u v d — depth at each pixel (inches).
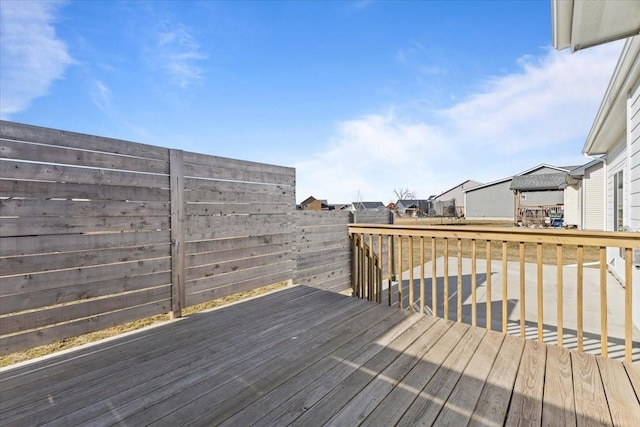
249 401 69.5
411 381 77.5
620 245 89.3
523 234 104.0
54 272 96.1
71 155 100.0
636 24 103.0
